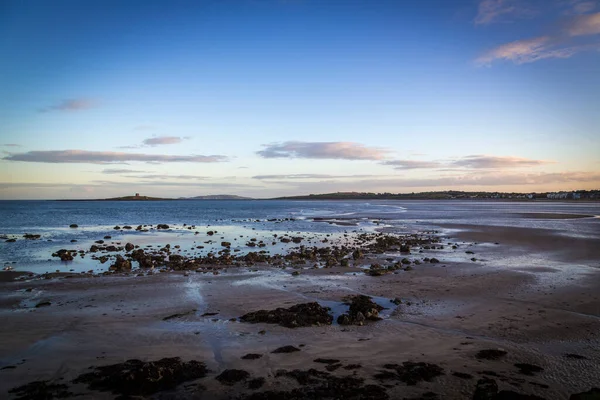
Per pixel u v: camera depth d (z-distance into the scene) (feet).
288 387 27.55
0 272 70.59
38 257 89.66
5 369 30.71
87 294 55.01
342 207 486.79
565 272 67.87
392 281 62.18
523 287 57.26
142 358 32.65
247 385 27.91
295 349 34.30
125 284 61.11
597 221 189.67
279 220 231.30
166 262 81.82
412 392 26.78
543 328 39.91
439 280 62.54
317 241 122.21
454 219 222.28
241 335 38.19
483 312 45.50
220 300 51.39
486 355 32.94
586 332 38.63
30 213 323.78
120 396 26.71
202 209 434.71
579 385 27.81
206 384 28.14
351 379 28.53
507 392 25.95
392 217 254.47
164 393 27.09
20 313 46.11
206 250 102.73
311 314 43.91
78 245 111.75
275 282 62.18
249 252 95.76
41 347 35.24
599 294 53.06
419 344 35.55
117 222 215.10
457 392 26.81
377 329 39.86
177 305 49.21
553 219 208.64
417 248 101.71
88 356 33.19
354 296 52.90
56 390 27.37
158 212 353.92
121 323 42.16
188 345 35.58
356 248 103.60
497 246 103.19
